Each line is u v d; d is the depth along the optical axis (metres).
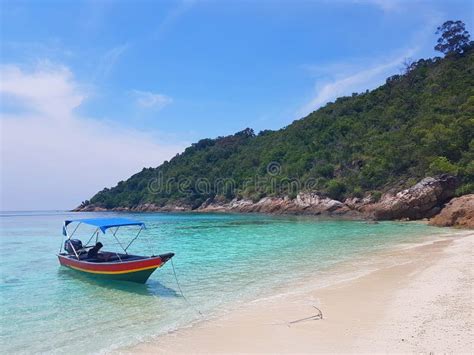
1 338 10.37
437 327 9.22
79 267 18.41
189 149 147.38
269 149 109.88
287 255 23.34
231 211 94.81
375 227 41.78
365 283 14.94
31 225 63.50
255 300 13.38
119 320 11.69
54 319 11.93
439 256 20.44
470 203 39.56
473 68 80.81
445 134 58.66
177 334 10.20
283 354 8.35
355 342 8.71
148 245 30.38
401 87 93.88
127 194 140.00
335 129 93.19
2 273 19.27
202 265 20.48
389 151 66.94
